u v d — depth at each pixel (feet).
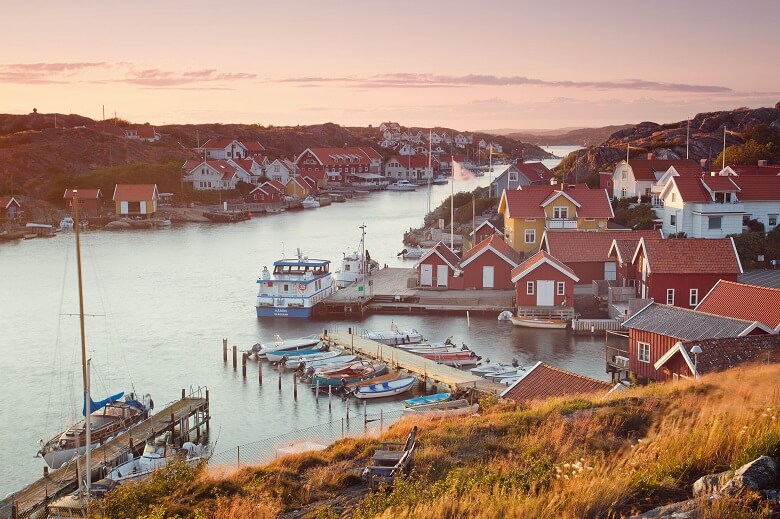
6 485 122.72
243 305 241.35
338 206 543.39
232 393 164.04
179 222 449.89
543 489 54.44
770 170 306.35
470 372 165.58
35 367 179.73
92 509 78.79
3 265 308.60
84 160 544.62
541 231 266.98
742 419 61.00
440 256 247.50
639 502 49.67
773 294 140.05
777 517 41.93
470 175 395.96
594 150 429.79
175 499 74.49
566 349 188.55
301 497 69.92
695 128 473.67
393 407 153.89
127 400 147.13
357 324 219.20
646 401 85.81
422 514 53.01
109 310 233.76
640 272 208.54
